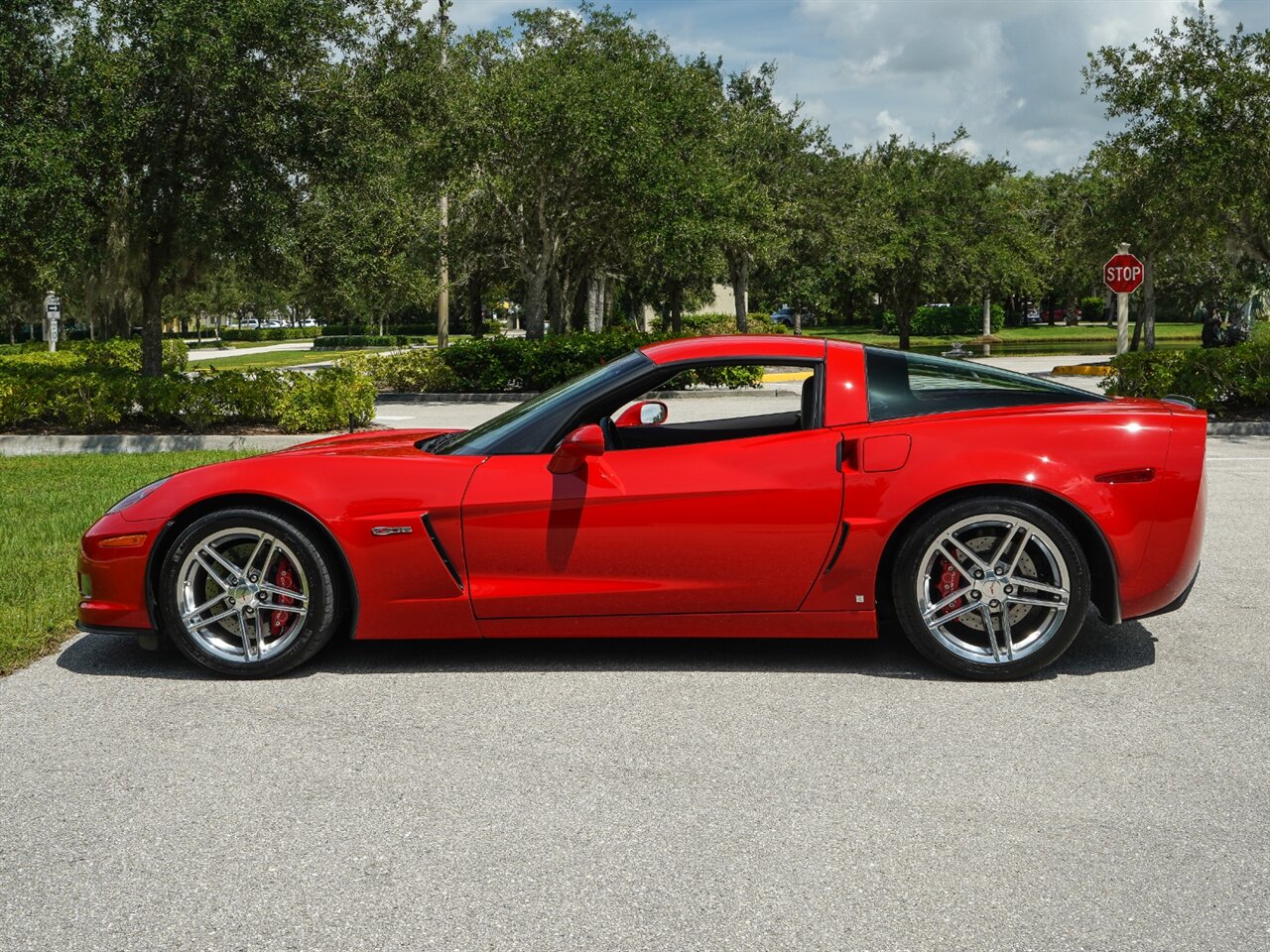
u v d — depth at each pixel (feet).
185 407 43.62
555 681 14.30
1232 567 20.20
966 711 13.00
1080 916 8.46
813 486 13.98
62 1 49.21
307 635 14.44
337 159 51.72
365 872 9.31
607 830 10.05
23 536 22.77
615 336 70.59
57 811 10.57
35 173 45.62
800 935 8.25
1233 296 100.53
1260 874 9.07
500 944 8.18
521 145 76.23
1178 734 12.18
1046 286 186.70
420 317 311.27
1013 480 13.65
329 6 49.73
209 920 8.56
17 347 124.77
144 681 14.51
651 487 14.10
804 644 15.83
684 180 77.41
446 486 14.34
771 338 15.52
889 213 125.90
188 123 50.06
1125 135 62.95
